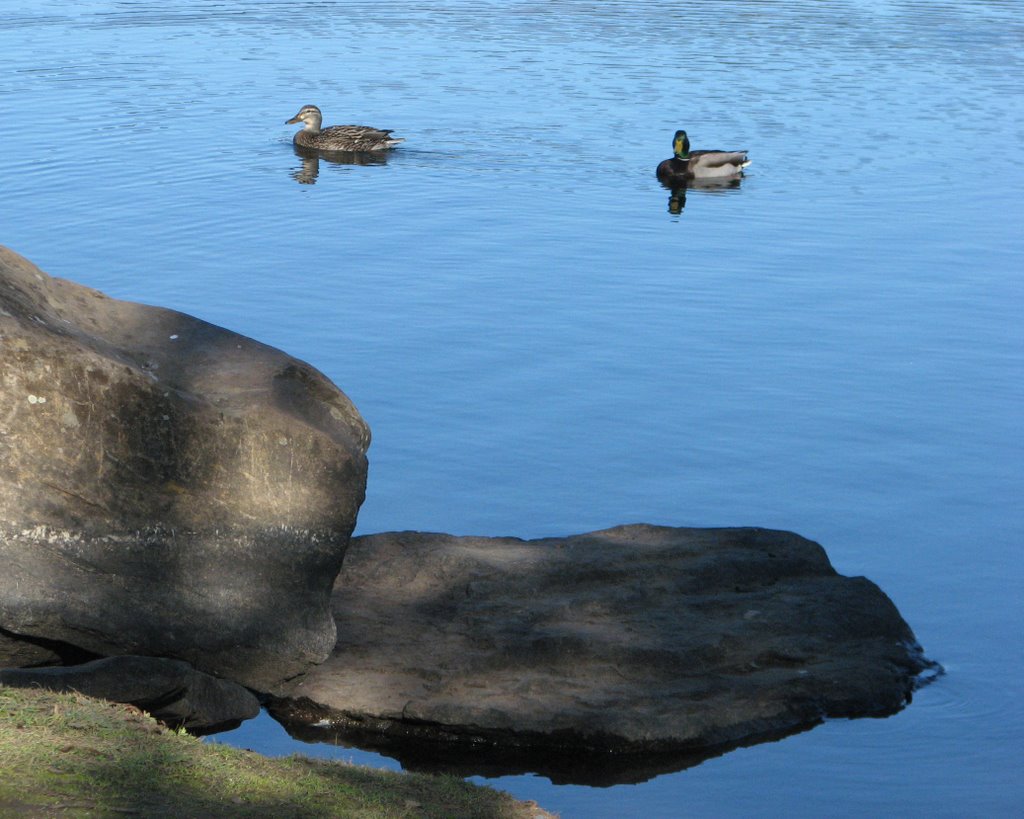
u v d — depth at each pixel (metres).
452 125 31.88
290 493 10.14
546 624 11.06
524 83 36.25
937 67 39.50
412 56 39.69
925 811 8.95
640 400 16.55
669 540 12.55
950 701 10.42
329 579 10.39
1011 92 36.03
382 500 14.00
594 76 37.28
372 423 15.73
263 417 10.04
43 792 6.98
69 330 10.02
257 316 18.92
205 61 38.44
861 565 12.79
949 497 14.21
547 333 18.73
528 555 12.20
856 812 8.93
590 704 9.98
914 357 18.16
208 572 9.98
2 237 22.03
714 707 10.03
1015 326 19.36
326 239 22.91
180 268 20.89
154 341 10.62
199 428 9.87
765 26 46.34
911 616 11.79
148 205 24.50
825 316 19.72
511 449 15.17
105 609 9.63
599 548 12.38
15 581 9.38
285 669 10.27
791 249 23.06
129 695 9.17
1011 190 26.81
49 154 27.84
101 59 38.06
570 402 16.44
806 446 15.41
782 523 13.67
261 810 7.32
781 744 9.84
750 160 29.11
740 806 9.04
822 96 35.34
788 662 10.77
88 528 9.61
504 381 17.02
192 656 9.99
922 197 26.39
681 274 21.58
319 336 18.28
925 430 15.88
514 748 9.76
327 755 9.57
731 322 19.41
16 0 48.19
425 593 11.66
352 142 29.16
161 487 9.82
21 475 9.43
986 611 11.88
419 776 8.55
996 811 8.95
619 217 25.02
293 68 37.78
